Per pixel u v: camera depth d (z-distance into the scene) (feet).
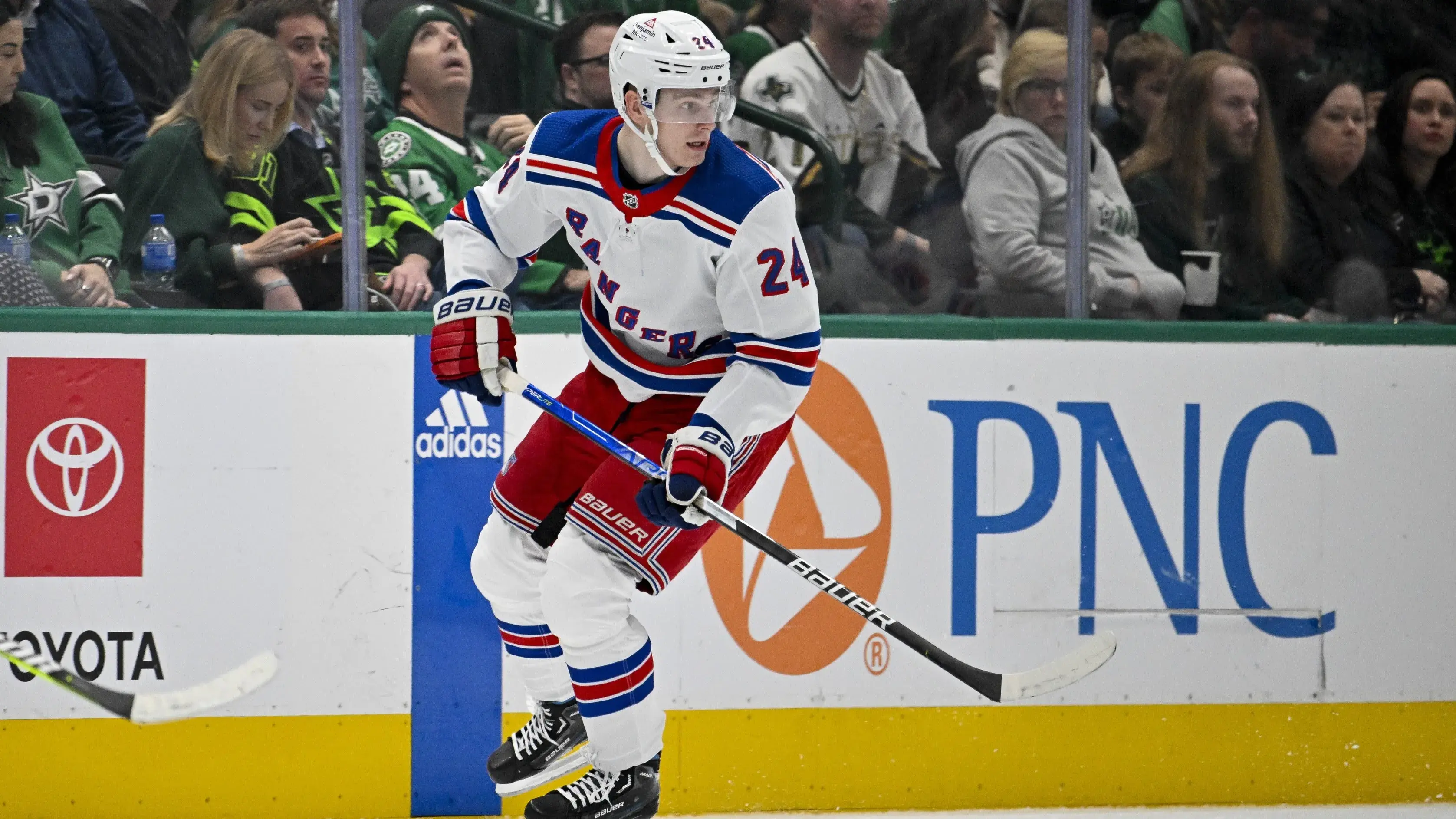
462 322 28.86
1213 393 42.57
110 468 38.99
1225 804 42.88
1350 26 44.39
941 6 43.14
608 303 28.99
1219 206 44.68
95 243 41.06
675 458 26.89
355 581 39.91
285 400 39.58
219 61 40.81
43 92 40.40
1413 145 45.14
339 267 42.01
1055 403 42.04
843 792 41.57
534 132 28.60
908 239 44.14
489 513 40.32
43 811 38.96
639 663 29.30
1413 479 43.27
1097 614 42.29
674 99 25.95
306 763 39.83
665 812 40.98
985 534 41.91
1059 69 43.34
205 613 39.37
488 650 40.40
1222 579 42.70
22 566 38.75
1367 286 45.16
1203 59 44.06
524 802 40.68
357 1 40.37
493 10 41.93
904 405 41.55
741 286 27.14
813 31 42.98
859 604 28.25
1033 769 42.16
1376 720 43.27
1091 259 44.42
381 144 41.88
